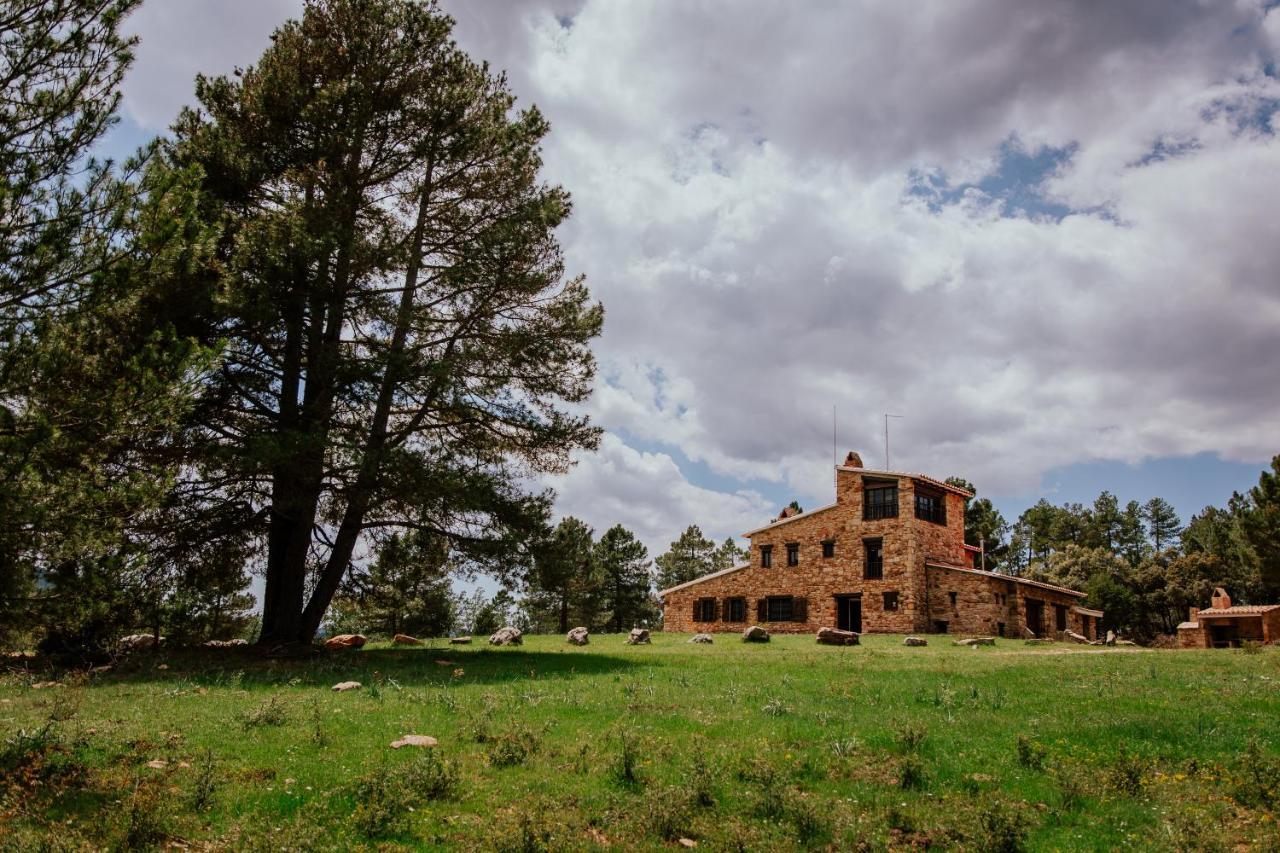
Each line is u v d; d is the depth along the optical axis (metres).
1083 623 53.12
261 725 12.55
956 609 46.09
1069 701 15.52
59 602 11.77
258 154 25.11
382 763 10.46
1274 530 46.53
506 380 26.38
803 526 52.69
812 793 9.95
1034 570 84.25
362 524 26.48
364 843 7.98
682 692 17.02
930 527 49.78
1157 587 74.19
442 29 27.67
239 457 20.95
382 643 35.34
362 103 26.03
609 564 79.00
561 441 27.81
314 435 21.98
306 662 22.53
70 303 11.95
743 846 8.31
